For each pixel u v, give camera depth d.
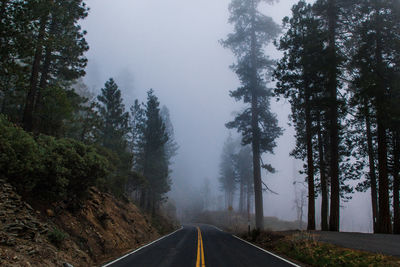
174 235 22.95
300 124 24.55
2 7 10.23
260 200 27.09
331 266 8.70
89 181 13.12
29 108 15.97
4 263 5.99
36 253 7.34
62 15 15.55
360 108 17.36
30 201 10.16
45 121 17.17
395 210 19.55
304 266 8.90
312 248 10.79
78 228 11.43
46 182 10.84
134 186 29.36
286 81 19.61
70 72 19.98
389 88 16.30
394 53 17.08
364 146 23.70
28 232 8.03
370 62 16.64
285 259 10.26
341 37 21.00
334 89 19.08
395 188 20.23
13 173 9.60
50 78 20.36
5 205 8.40
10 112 18.70
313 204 18.23
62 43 15.62
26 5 10.68
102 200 16.98
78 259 9.05
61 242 9.12
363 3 18.23
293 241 12.23
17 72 11.80
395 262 7.67
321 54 18.53
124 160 26.28
